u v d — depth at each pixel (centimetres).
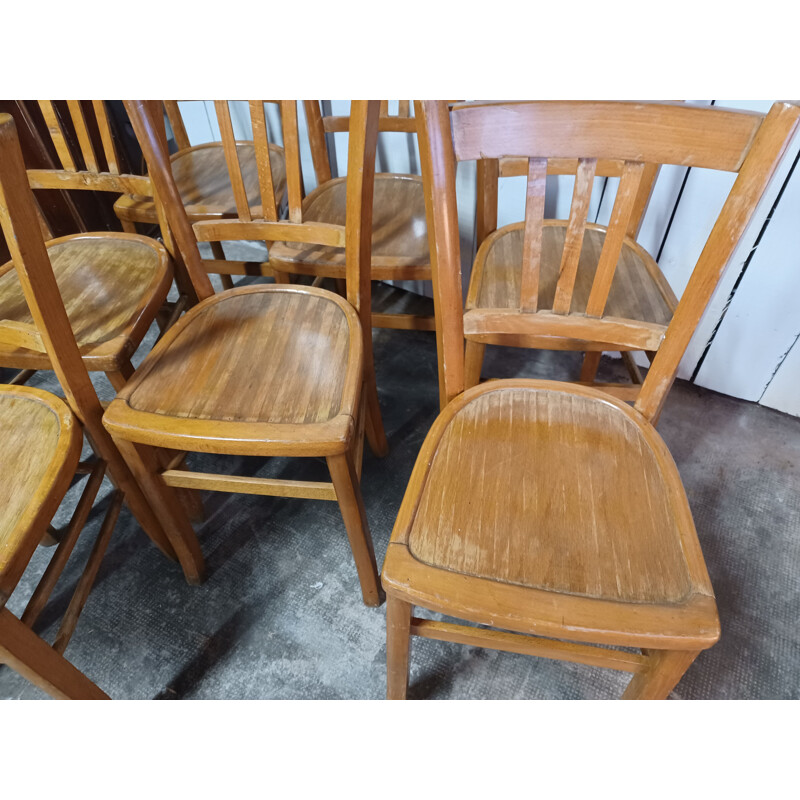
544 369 171
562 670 107
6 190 66
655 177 110
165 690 105
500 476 77
